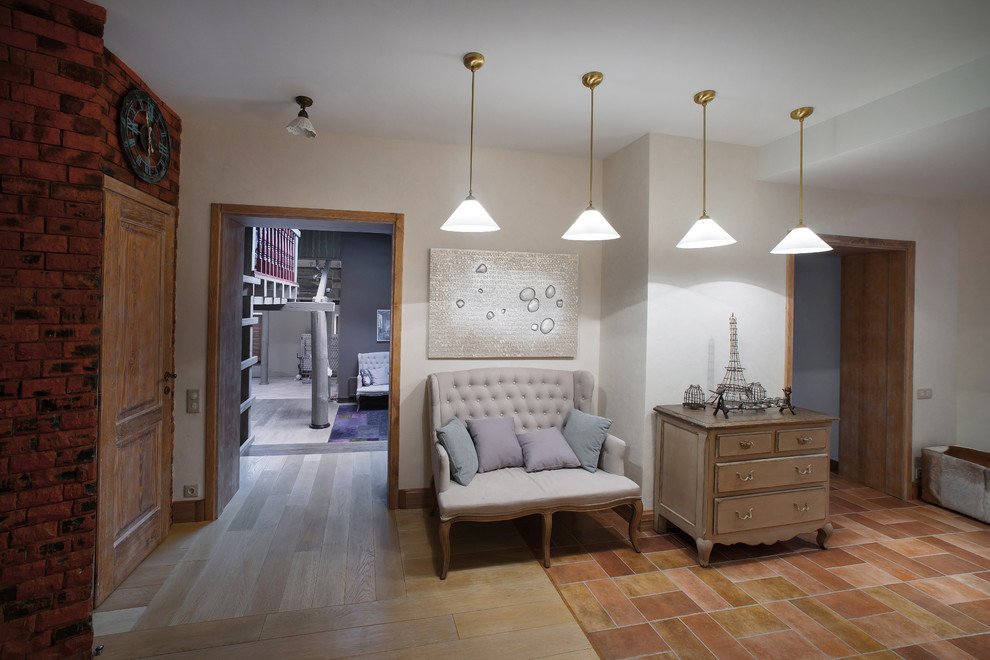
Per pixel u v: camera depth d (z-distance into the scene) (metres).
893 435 4.04
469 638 2.16
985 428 4.05
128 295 2.58
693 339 3.37
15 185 1.82
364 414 7.04
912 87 2.58
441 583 2.60
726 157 3.45
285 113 3.10
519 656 2.05
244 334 4.86
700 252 3.38
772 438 2.91
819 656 2.07
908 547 3.11
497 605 2.41
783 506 2.94
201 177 3.23
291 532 3.16
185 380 3.22
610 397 3.73
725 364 3.43
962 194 3.88
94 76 1.96
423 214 3.58
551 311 3.79
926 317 3.99
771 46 2.24
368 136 3.47
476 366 3.69
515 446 3.19
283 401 7.97
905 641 2.18
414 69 2.52
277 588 2.52
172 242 3.09
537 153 3.77
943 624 2.30
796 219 3.62
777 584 2.64
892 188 3.71
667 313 3.31
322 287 9.41
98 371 2.19
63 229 1.91
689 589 2.58
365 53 2.37
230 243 3.45
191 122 3.21
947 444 4.05
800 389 5.04
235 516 3.38
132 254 2.61
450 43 2.27
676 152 3.34
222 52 2.37
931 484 3.85
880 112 2.74
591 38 2.20
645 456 3.30
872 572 2.78
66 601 1.94
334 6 1.99
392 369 3.55
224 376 3.41
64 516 1.93
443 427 3.08
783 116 3.00
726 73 2.50
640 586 2.60
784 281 3.59
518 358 3.75
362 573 2.68
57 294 1.90
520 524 3.39
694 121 3.10
